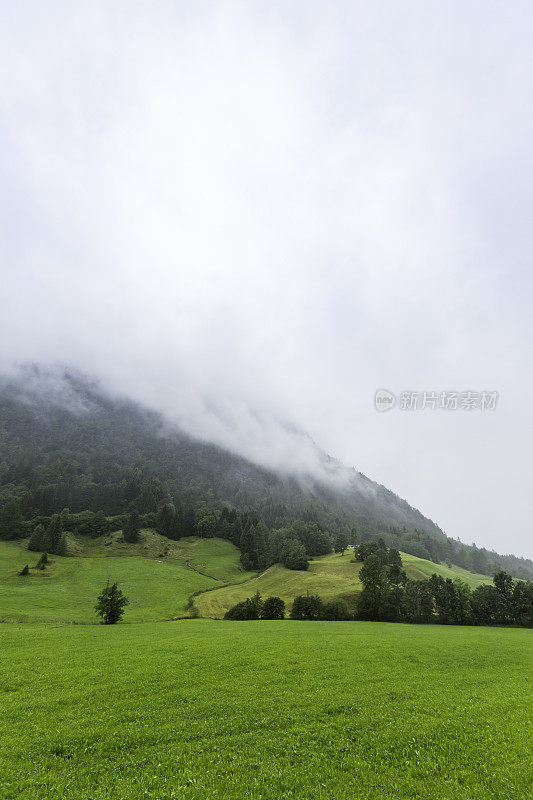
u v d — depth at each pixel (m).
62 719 24.41
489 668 39.44
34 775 17.95
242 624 73.25
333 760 19.11
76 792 16.77
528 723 22.89
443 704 26.55
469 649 47.62
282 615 87.00
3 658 40.66
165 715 24.72
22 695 28.91
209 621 80.56
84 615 88.62
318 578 132.50
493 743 20.33
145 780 17.64
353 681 31.94
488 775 17.36
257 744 20.81
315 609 85.94
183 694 28.56
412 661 39.94
